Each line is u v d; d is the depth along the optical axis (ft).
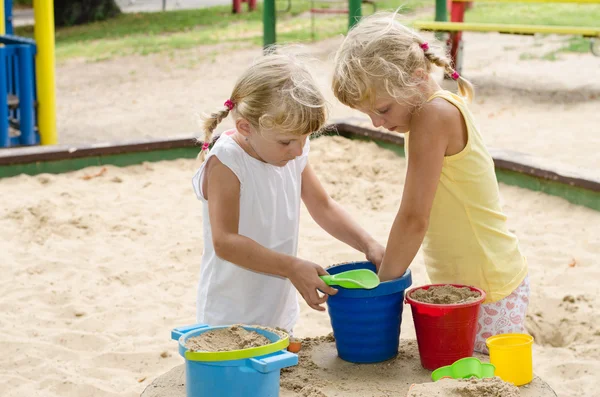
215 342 7.95
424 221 9.57
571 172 22.34
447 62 9.82
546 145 29.37
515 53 50.85
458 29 39.91
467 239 10.27
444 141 9.66
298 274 9.16
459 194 10.09
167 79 49.62
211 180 9.85
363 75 9.30
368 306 9.10
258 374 7.36
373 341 9.31
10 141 31.96
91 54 61.46
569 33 37.01
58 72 54.34
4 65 30.19
